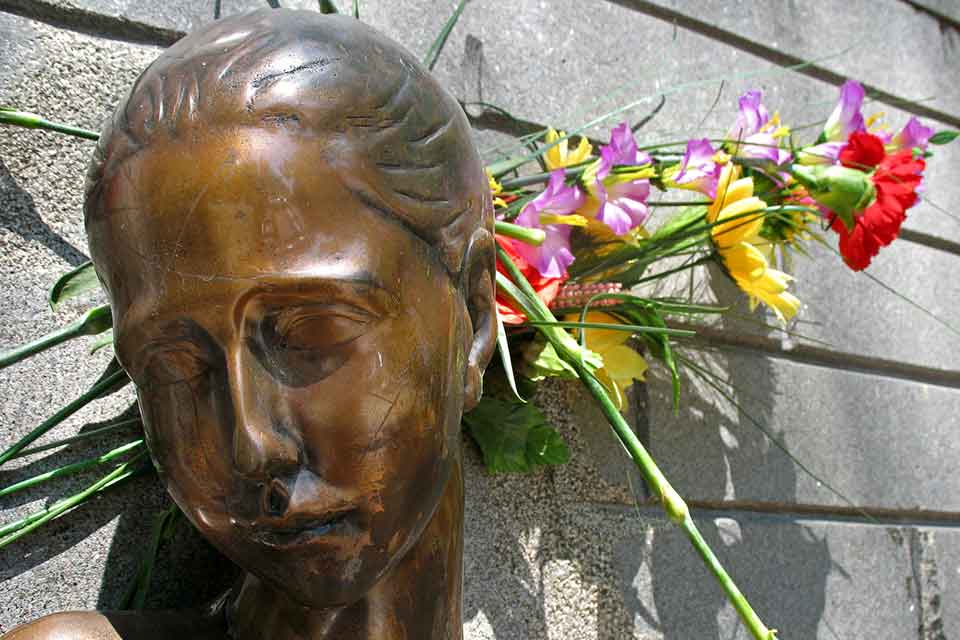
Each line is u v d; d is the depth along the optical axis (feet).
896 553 6.57
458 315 2.77
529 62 5.31
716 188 4.88
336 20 2.68
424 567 3.14
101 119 3.90
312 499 2.49
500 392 4.45
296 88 2.44
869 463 6.59
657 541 5.17
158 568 3.63
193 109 2.43
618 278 5.00
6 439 3.50
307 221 2.39
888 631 6.35
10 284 3.61
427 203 2.61
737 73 6.34
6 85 3.70
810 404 6.30
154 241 2.42
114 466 3.68
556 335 3.90
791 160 5.32
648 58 5.88
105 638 2.89
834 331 6.64
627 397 5.23
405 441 2.61
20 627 2.88
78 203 3.81
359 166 2.47
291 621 2.98
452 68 4.98
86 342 3.73
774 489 5.89
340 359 2.49
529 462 4.45
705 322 5.75
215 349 2.43
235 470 2.47
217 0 4.28
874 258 7.08
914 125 5.65
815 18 7.00
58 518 3.53
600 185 4.42
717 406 5.70
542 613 4.62
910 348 7.16
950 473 7.20
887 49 7.54
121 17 4.01
